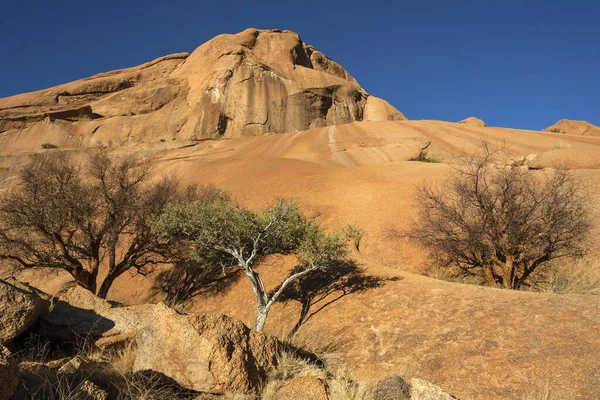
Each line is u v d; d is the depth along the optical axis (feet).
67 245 45.60
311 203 60.39
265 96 241.35
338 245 30.09
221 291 43.52
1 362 9.81
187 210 33.71
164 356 15.47
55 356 18.40
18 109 250.78
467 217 37.01
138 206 46.96
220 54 257.55
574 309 20.57
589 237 36.29
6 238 41.86
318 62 323.37
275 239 32.40
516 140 128.16
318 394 14.33
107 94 274.77
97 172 47.73
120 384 13.76
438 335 21.25
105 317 20.44
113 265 46.50
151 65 300.20
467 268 38.47
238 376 14.93
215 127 225.97
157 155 131.85
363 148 124.36
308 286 35.04
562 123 178.29
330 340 24.56
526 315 20.90
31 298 15.99
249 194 68.64
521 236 33.73
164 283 51.24
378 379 18.57
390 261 43.91
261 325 26.89
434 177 63.62
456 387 17.10
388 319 24.77
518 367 17.04
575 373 15.84
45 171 44.78
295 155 120.26
